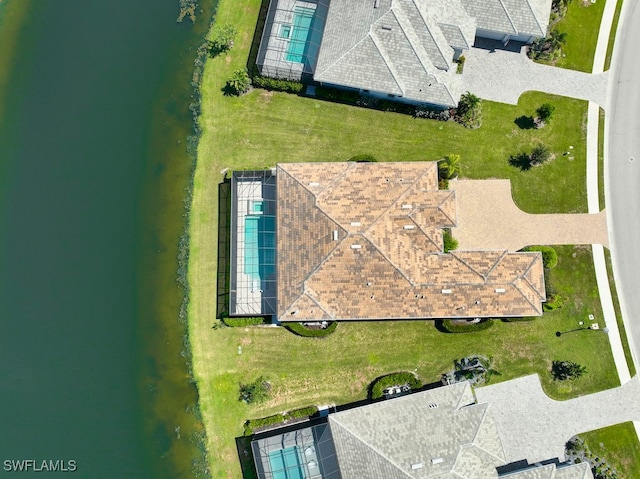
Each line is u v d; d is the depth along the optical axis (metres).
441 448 47.81
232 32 59.88
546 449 53.12
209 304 56.88
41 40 64.06
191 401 55.75
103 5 64.50
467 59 59.31
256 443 51.91
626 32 59.53
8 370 57.41
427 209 51.38
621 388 53.94
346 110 58.94
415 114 58.25
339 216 50.50
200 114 60.28
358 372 54.72
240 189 57.53
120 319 57.94
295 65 57.56
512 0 54.97
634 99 58.25
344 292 50.62
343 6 55.50
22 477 55.31
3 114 62.50
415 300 50.72
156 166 60.41
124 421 56.25
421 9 54.06
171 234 58.94
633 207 56.53
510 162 57.53
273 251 55.84
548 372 54.25
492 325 54.53
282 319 50.88
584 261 55.84
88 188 60.75
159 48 62.78
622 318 54.97
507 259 51.72
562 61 59.12
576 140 57.78
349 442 48.72
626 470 52.47
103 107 62.34
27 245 59.88
